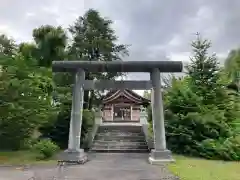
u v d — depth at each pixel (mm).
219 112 14695
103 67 13117
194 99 15219
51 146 12906
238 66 21500
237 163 11359
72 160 11539
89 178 8438
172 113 15500
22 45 23641
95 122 21531
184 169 9883
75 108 12875
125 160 12422
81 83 13172
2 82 12445
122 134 19062
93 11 25891
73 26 25984
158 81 12977
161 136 12242
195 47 17094
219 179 8148
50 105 16688
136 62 13039
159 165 10875
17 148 14586
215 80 16328
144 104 29516
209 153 12625
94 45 24844
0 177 8500
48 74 17781
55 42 24000
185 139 14062
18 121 13555
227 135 13891
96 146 16359
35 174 9000
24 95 13398
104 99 28891
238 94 16844
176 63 12992
